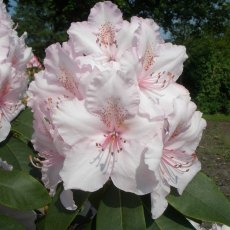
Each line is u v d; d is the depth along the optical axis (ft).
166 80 1.05
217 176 4.47
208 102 10.69
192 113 0.97
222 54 10.80
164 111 0.96
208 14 10.49
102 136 0.94
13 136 1.34
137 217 0.97
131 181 0.91
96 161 0.92
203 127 1.03
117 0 9.24
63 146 0.93
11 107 1.31
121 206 0.98
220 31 10.96
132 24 1.04
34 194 1.05
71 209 0.96
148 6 9.86
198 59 10.72
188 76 10.83
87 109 0.93
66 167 0.91
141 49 1.01
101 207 0.99
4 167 1.14
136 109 0.92
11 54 1.29
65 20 10.33
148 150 0.88
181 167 1.01
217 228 1.55
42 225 1.16
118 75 0.92
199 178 1.07
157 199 0.94
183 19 10.30
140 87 1.02
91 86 0.92
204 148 5.89
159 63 1.05
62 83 0.99
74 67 0.97
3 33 1.29
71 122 0.92
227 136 6.96
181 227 1.03
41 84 1.01
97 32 1.06
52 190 1.04
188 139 0.99
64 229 0.96
